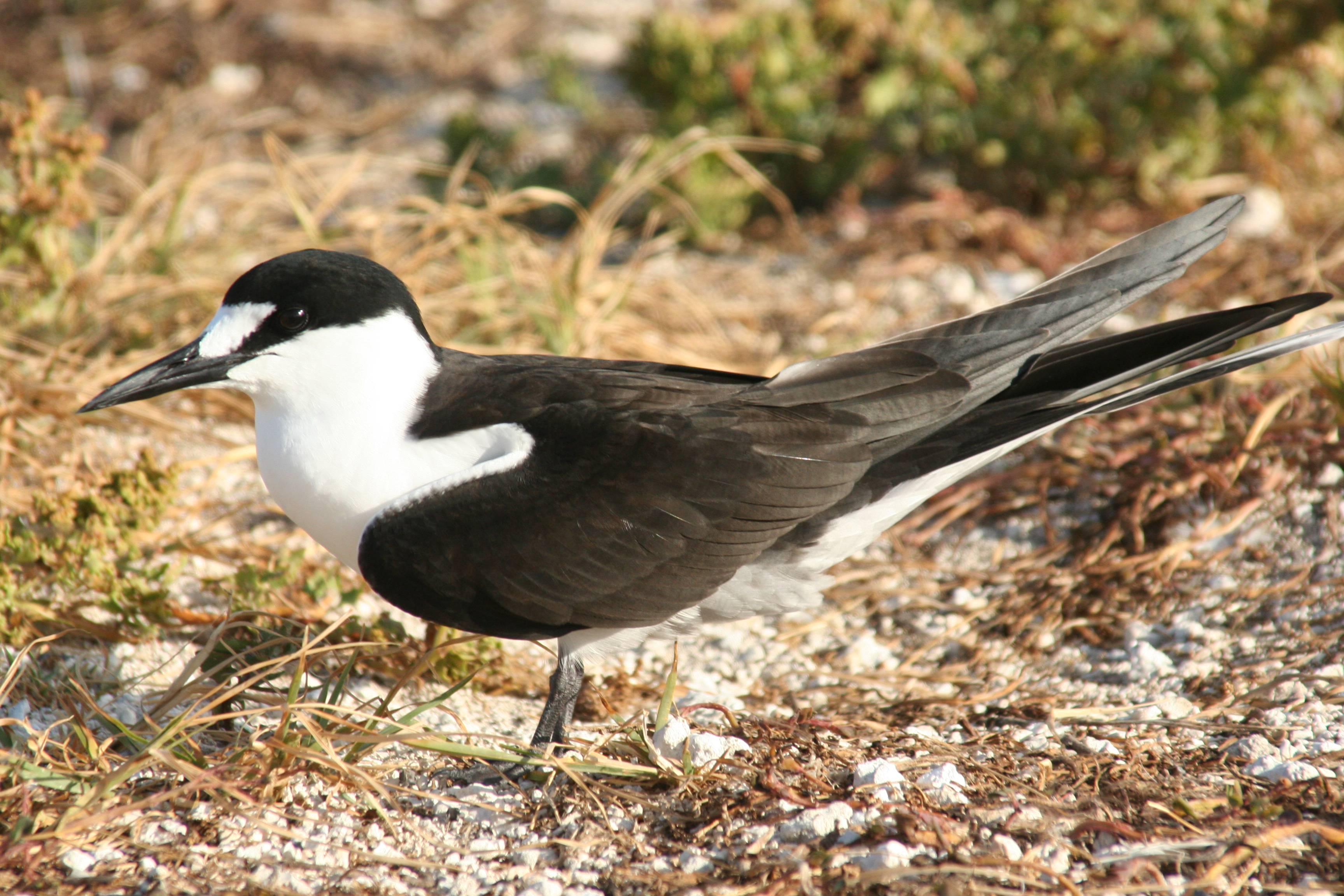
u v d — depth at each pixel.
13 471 10.42
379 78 21.28
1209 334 8.10
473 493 7.47
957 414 8.22
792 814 6.75
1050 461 11.02
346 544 7.84
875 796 6.84
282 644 8.34
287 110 19.77
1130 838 6.52
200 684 7.80
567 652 8.16
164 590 8.74
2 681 8.00
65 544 8.64
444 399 7.74
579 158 17.38
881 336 13.38
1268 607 9.25
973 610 9.80
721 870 6.44
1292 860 6.43
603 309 12.84
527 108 19.80
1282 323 8.07
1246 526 10.03
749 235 16.03
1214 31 15.15
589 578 7.63
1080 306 8.46
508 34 22.73
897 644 9.61
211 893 6.27
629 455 7.55
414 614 7.88
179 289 12.47
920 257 14.80
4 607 8.29
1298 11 14.90
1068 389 8.21
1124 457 10.66
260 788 6.91
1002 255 14.89
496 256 13.55
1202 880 6.21
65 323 12.05
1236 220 14.57
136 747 7.43
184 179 13.71
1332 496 10.04
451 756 7.59
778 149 16.14
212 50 21.03
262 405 7.76
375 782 6.83
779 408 7.86
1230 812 6.77
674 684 7.64
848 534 8.22
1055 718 8.14
